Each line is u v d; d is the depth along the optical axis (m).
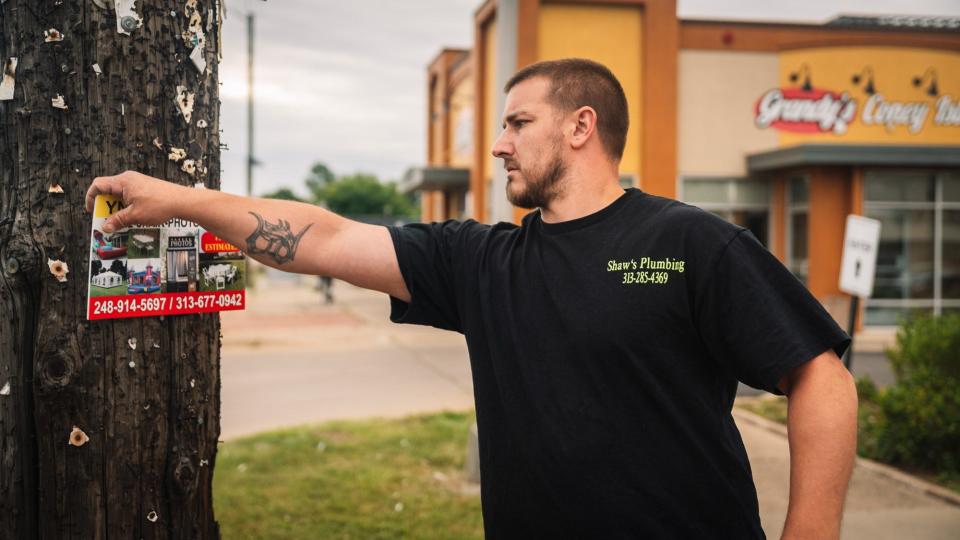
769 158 15.39
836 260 15.32
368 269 2.00
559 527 1.71
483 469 1.90
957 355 6.13
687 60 15.97
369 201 80.44
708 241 1.68
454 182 21.22
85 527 1.94
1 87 1.90
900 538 4.35
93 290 1.87
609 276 1.74
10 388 1.91
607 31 15.67
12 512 1.92
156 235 1.97
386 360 11.85
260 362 11.62
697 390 1.72
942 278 15.45
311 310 22.34
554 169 1.88
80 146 1.91
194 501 2.11
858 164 14.95
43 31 1.89
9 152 1.92
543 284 1.81
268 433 6.73
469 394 9.00
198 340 2.10
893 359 6.72
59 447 1.91
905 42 15.95
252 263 35.19
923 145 14.59
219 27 2.20
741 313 1.63
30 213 1.90
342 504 4.88
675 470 1.68
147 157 1.98
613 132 1.92
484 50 18.62
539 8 15.41
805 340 1.59
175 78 2.04
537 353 1.76
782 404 8.08
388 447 6.27
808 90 16.11
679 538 1.67
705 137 16.11
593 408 1.69
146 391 1.99
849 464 1.58
